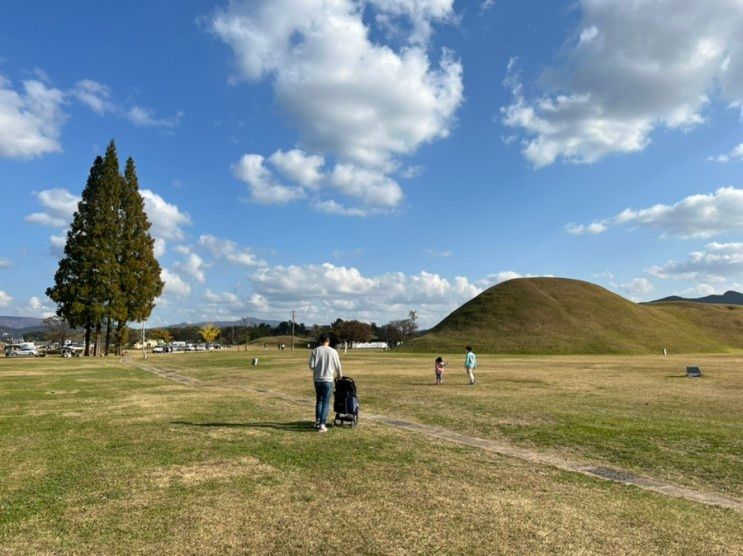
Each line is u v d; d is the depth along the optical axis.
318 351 11.80
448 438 11.04
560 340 89.69
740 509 6.64
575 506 6.53
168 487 7.20
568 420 13.56
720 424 12.97
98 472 7.98
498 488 7.27
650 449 10.11
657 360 55.19
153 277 66.62
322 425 11.55
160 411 14.76
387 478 7.68
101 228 60.69
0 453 9.33
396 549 5.16
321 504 6.49
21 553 5.04
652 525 5.91
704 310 133.88
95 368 38.41
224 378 28.12
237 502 6.56
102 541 5.33
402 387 22.88
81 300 59.75
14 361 52.12
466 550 5.14
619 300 116.19
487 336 93.62
